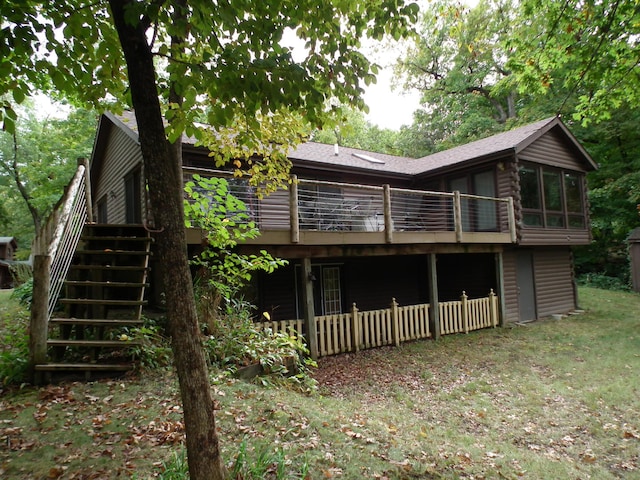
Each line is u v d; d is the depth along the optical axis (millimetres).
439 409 5820
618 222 19172
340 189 12477
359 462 3414
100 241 6738
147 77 2234
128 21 2115
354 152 15695
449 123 30031
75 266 5781
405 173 13859
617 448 4621
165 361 5156
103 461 3023
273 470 3078
